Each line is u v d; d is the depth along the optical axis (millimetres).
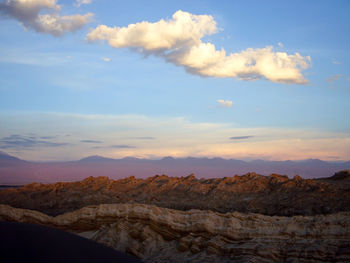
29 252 13383
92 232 29375
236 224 22891
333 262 18406
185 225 25000
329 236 19688
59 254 13672
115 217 28781
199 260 21734
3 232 14336
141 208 27797
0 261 12758
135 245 25953
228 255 21391
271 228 21656
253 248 20656
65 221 31188
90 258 14070
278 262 19672
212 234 23422
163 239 25812
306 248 19469
